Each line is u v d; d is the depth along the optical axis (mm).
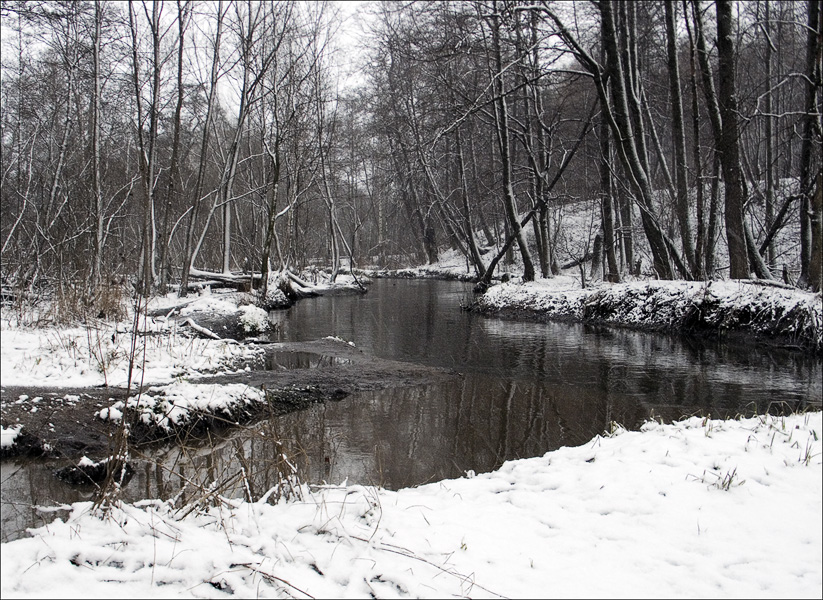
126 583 2939
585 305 16750
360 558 3271
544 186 21312
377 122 28297
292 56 24750
